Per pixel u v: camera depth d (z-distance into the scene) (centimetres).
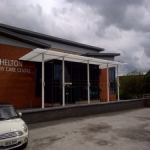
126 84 4697
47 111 1198
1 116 691
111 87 3434
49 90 2306
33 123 1110
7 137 571
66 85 2431
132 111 1816
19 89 2095
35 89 2277
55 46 3028
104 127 1023
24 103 2131
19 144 602
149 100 2238
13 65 2066
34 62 2267
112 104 1758
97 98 2955
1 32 1978
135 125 1084
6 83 1992
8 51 2041
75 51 3334
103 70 3328
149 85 4141
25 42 2186
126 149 646
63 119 1279
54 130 943
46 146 680
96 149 646
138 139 778
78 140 760
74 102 2541
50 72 2300
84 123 1139
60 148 657
